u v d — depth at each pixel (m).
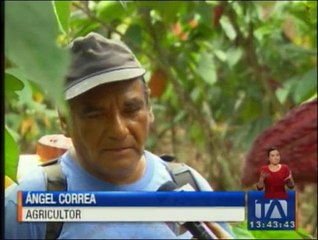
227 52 2.04
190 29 1.97
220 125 2.35
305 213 2.18
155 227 0.98
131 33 1.75
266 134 1.14
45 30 0.30
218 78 2.28
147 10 1.79
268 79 2.05
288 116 1.16
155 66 2.06
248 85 2.20
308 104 1.13
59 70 0.30
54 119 2.03
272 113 2.11
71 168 0.94
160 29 1.88
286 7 1.85
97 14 1.80
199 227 1.01
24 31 0.30
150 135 2.40
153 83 2.08
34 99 2.03
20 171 0.93
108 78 0.78
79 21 1.67
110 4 1.73
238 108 2.25
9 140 0.47
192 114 2.11
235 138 2.15
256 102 2.20
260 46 2.10
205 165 2.27
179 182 1.02
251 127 2.10
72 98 0.81
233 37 1.94
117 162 0.94
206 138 2.14
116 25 1.76
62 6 0.43
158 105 2.45
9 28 0.30
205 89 2.29
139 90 0.91
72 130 0.90
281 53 2.07
